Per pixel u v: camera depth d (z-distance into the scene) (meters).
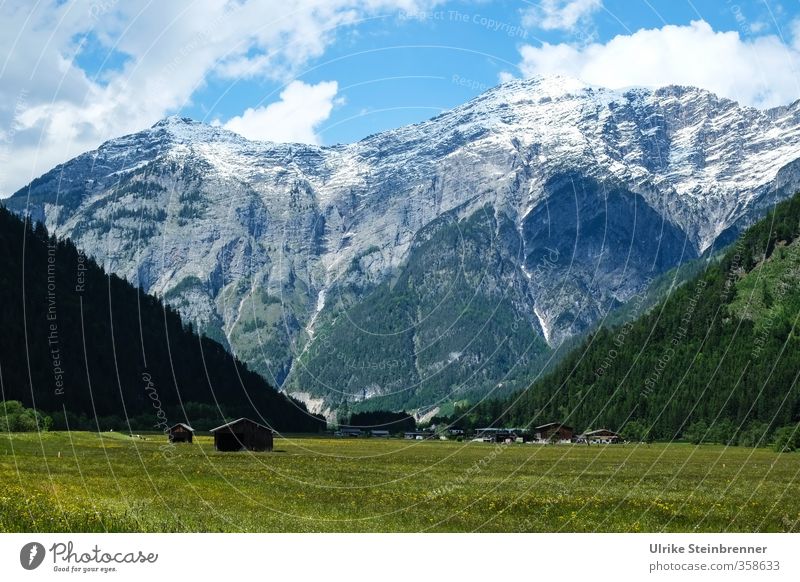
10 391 143.62
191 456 95.44
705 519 45.09
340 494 56.25
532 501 52.47
